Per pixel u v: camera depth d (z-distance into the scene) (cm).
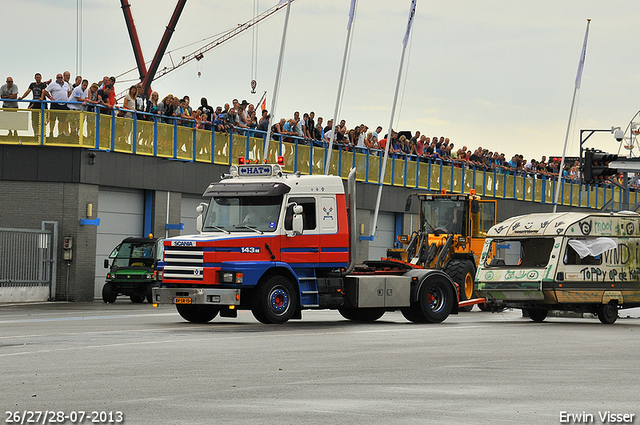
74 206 3841
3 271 3659
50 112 3828
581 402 1204
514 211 6138
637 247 3009
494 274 3002
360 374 1449
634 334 2402
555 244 2916
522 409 1138
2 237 3653
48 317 2764
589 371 1539
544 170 6431
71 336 2048
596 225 2956
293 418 1054
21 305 3500
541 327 2616
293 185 2547
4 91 3838
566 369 1562
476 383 1364
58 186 3850
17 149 3856
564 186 6575
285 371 1474
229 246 2452
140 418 1045
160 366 1514
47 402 1150
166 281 2511
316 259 2570
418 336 2191
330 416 1069
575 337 2255
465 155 5700
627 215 3012
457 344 1994
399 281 2703
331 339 2058
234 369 1488
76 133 3812
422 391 1273
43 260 3812
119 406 1124
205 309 2588
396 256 3675
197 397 1198
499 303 3005
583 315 3316
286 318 2506
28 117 3834
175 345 1856
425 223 3669
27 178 3853
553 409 1144
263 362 1589
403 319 2961
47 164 3847
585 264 2922
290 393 1241
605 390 1316
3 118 3838
